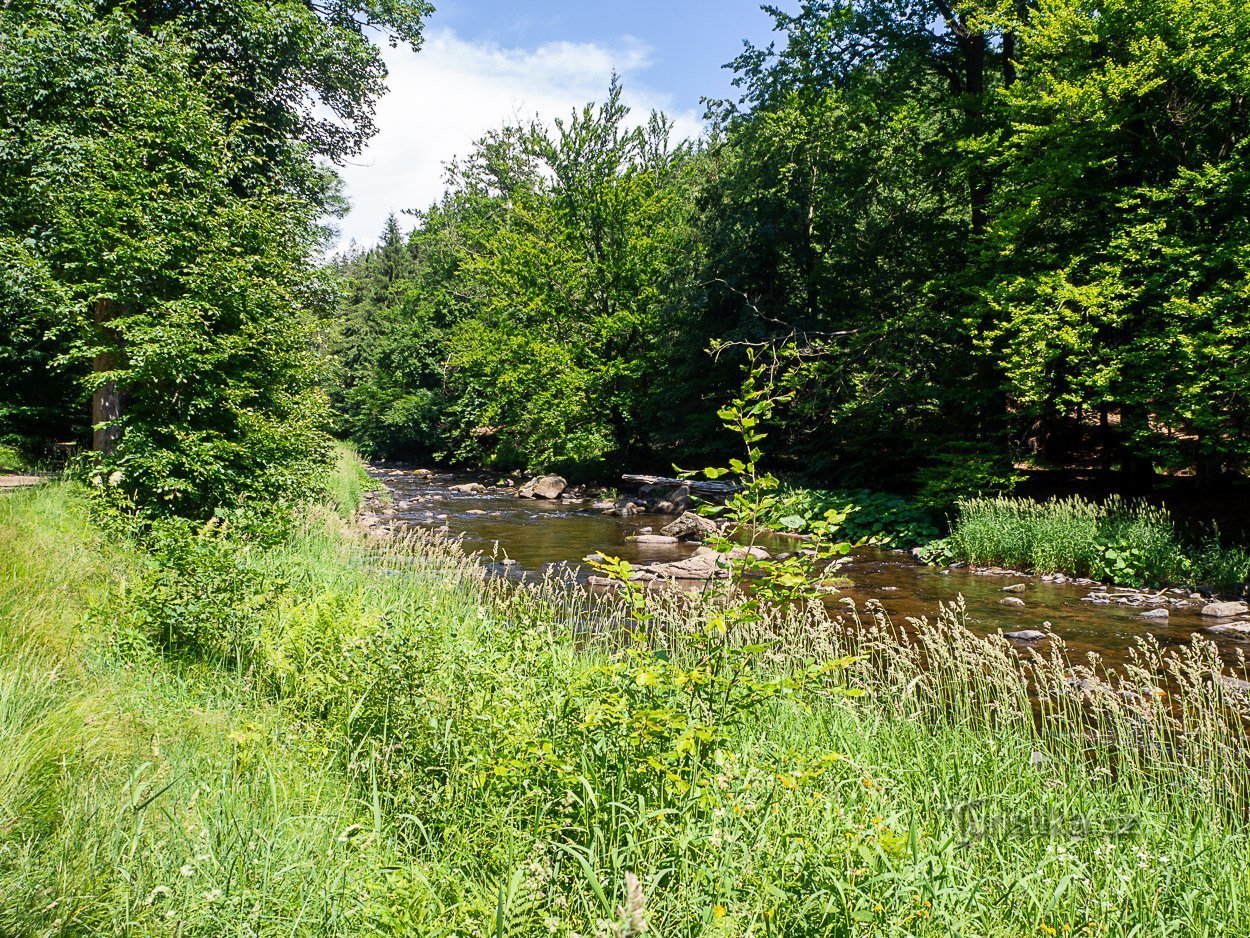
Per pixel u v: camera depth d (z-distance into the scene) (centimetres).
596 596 1101
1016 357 1555
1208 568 1260
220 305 1134
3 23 1266
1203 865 380
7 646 452
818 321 2375
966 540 1548
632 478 2775
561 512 2388
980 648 615
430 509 2438
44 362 1800
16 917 233
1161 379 1436
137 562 734
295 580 772
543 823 338
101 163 1077
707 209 2738
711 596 384
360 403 5153
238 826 312
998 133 1728
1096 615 1083
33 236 1237
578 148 3034
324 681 483
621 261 3022
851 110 2195
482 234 3744
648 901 281
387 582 878
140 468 995
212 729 418
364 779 408
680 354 2802
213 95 1568
